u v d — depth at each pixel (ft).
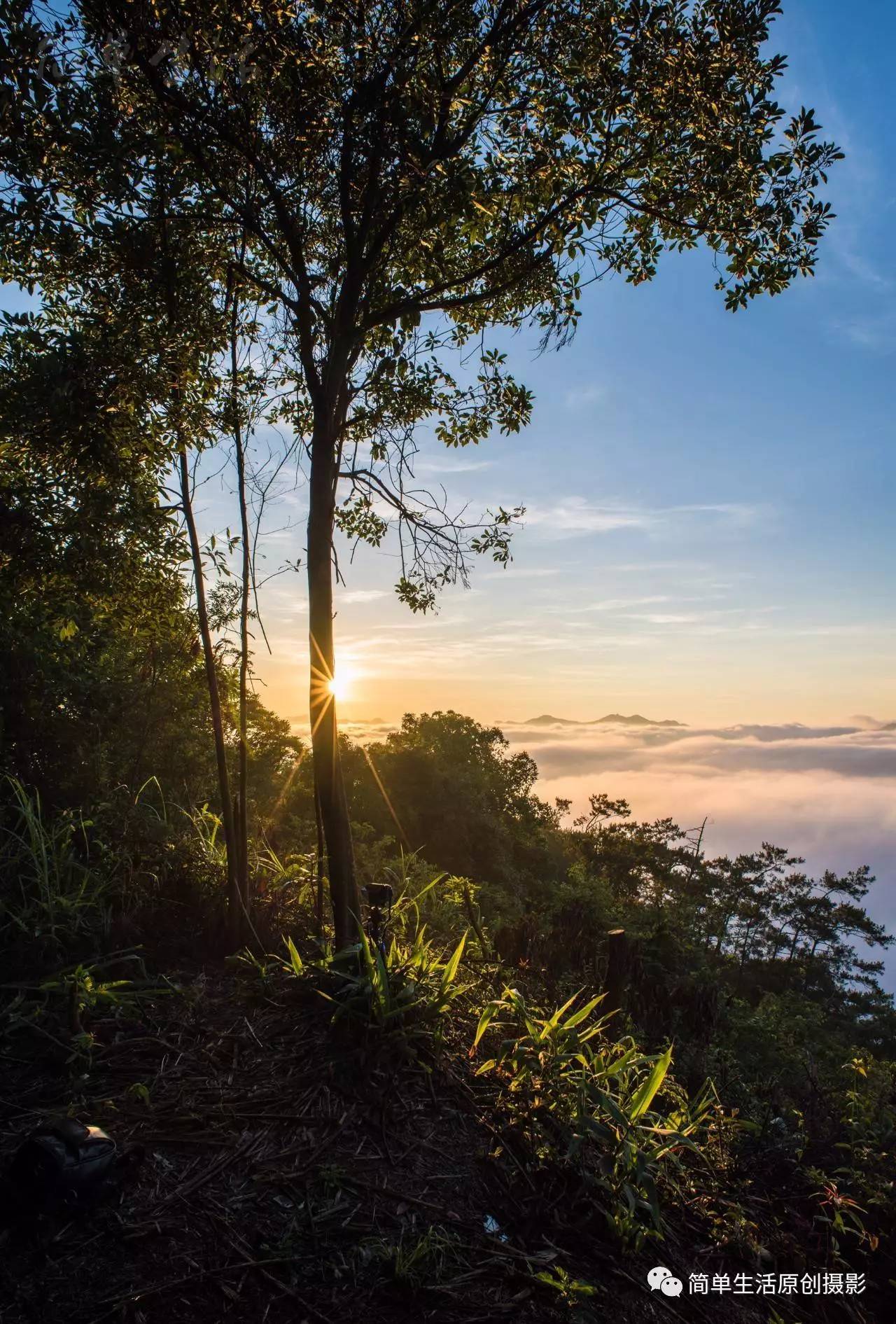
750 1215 12.85
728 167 15.88
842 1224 13.01
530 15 14.62
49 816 19.48
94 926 15.05
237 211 16.11
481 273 16.78
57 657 21.09
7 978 13.23
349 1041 12.71
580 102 15.61
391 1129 11.36
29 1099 10.68
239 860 16.61
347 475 17.92
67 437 15.46
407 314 17.16
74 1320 7.45
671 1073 16.88
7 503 15.66
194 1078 11.73
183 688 25.00
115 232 14.96
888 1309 11.75
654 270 18.61
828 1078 21.68
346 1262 8.89
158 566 17.54
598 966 19.12
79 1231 8.51
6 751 19.74
